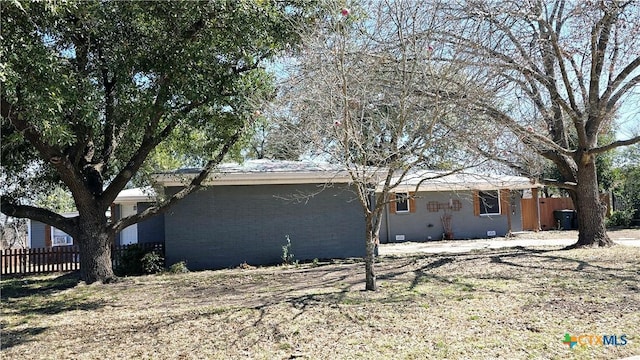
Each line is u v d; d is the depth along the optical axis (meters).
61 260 15.74
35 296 10.63
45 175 13.76
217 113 11.34
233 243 14.86
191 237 14.61
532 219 25.83
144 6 9.65
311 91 8.42
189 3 9.70
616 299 7.69
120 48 9.94
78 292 10.83
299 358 5.36
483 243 19.52
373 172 8.70
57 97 7.91
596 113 13.38
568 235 21.89
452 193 21.69
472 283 9.50
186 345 6.02
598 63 12.98
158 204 12.81
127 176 11.98
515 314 6.91
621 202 27.61
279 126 9.52
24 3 7.56
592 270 10.48
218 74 10.85
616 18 11.74
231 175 14.28
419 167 9.61
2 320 8.23
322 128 8.18
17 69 7.62
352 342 5.84
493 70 9.07
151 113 10.53
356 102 7.88
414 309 7.32
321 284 10.34
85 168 12.22
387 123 8.26
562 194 32.91
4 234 28.91
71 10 8.74
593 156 14.39
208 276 12.59
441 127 8.31
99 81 10.56
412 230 22.36
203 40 10.34
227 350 5.75
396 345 5.69
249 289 10.29
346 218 15.66
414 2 8.62
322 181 15.18
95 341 6.49
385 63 8.59
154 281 12.06
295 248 15.28
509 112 10.87
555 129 14.55
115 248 14.43
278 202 15.23
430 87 8.22
